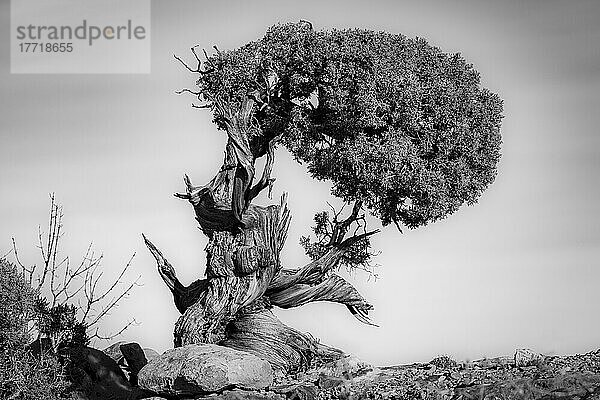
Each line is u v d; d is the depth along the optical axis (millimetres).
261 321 25500
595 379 20656
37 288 23891
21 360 22906
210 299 25578
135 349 27359
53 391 23500
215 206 25547
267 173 25297
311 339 25844
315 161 25000
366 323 26984
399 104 24109
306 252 26578
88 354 25656
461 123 24828
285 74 25156
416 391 21406
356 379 23016
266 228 25484
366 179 24281
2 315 22703
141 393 24781
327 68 24438
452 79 25328
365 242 26812
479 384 21266
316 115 25094
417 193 24875
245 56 25125
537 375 21312
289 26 25516
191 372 22359
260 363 22922
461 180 25156
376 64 24219
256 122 25547
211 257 25750
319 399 22078
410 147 24312
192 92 25688
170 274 26969
